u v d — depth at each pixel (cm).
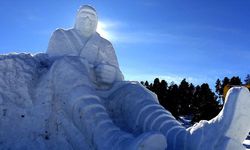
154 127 659
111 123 648
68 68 735
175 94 3153
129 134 616
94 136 632
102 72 785
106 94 790
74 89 698
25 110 732
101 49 902
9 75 761
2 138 706
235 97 594
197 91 3203
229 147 569
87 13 910
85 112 662
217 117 607
